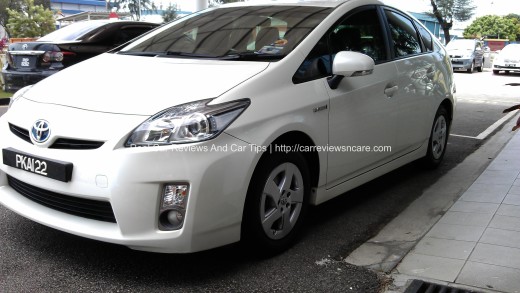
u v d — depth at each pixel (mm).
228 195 2928
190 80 3215
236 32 4035
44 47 7902
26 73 7973
